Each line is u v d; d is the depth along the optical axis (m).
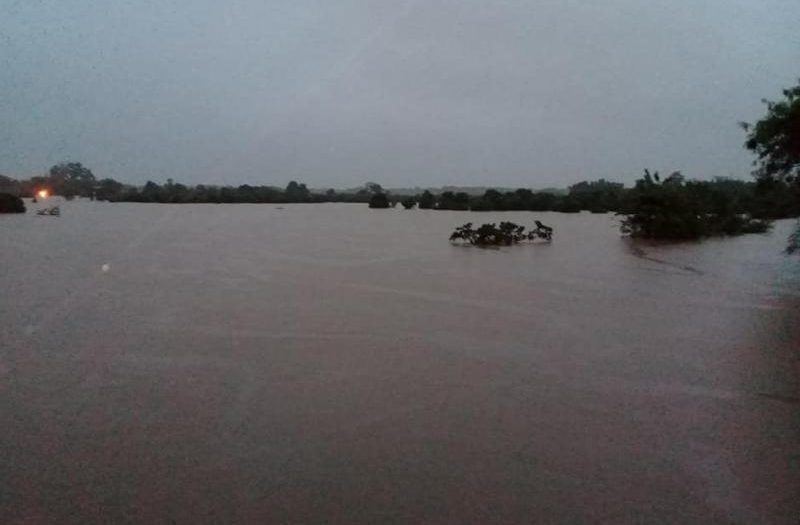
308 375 6.18
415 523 3.56
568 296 10.14
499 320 8.46
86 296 10.02
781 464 4.27
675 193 20.39
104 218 25.94
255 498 3.84
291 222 25.91
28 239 17.89
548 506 3.74
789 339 7.46
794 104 13.03
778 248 17.44
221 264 13.62
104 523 3.59
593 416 5.12
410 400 5.48
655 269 13.20
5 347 7.14
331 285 11.12
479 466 4.25
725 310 9.12
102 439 4.70
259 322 8.32
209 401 5.48
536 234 19.45
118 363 6.57
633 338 7.55
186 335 7.68
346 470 4.20
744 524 3.57
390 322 8.33
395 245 17.55
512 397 5.56
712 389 5.76
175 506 3.76
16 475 4.15
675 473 4.15
